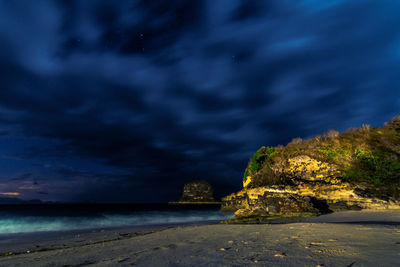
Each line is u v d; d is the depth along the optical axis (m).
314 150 20.20
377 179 15.99
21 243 10.48
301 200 16.16
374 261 2.91
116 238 10.47
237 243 5.49
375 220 9.65
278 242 5.12
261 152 24.84
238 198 27.22
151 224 19.61
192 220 23.22
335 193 16.72
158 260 4.07
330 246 4.18
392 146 16.97
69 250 7.04
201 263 3.55
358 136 19.53
